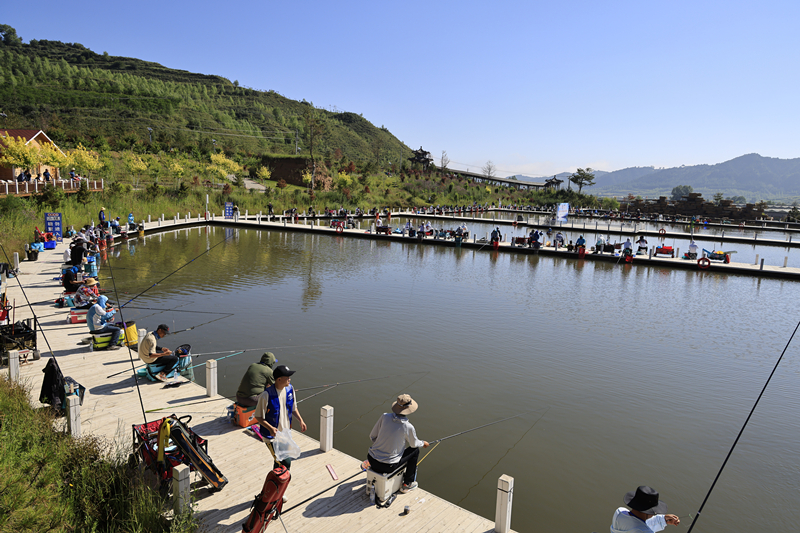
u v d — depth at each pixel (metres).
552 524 6.33
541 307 18.97
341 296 19.47
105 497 5.24
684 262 30.05
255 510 4.86
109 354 10.69
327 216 57.09
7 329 9.98
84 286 13.73
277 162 81.44
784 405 10.52
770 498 7.18
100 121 109.06
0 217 26.36
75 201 37.34
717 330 16.36
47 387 7.56
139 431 6.00
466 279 24.42
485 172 137.62
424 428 8.91
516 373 11.88
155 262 25.14
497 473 7.57
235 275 22.77
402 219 62.78
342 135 160.12
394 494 6.01
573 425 9.27
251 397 7.54
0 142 35.94
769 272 27.58
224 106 164.25
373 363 12.15
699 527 6.48
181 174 64.06
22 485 5.10
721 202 75.88
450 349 13.49
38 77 143.88
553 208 88.81
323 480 6.32
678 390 11.20
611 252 33.25
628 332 15.87
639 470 7.82
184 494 5.05
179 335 13.72
